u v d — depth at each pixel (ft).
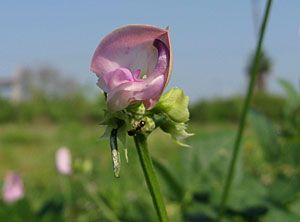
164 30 0.29
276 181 0.56
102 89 0.29
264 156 0.62
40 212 0.71
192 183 0.56
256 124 0.62
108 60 0.29
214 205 0.55
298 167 0.60
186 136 0.30
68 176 0.85
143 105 0.29
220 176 0.57
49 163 1.76
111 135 0.29
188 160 0.57
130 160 0.84
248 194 0.56
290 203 0.54
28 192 1.04
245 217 0.55
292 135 0.66
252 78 0.49
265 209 0.54
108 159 1.35
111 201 0.72
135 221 0.67
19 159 2.30
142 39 0.29
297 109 0.69
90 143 1.55
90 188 0.73
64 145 1.67
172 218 0.58
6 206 0.60
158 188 0.30
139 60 0.29
